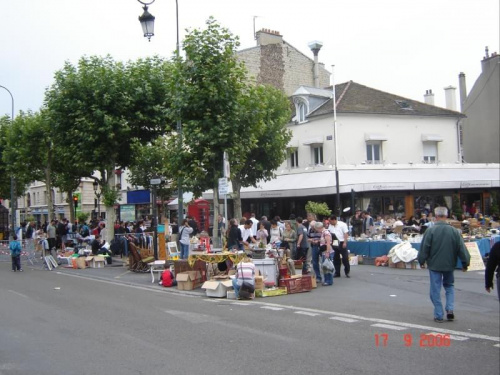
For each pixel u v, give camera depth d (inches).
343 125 1240.2
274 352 278.7
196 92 665.6
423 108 1357.0
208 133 666.2
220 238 786.2
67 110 908.0
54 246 929.5
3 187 1592.0
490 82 1573.6
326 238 550.0
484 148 1592.0
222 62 670.5
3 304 464.4
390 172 1186.6
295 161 1355.8
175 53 692.1
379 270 669.3
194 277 559.5
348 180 1127.0
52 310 427.8
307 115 1299.2
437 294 349.1
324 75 1769.2
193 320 374.6
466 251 346.9
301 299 464.1
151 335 325.7
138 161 1016.9
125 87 911.7
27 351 291.4
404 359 262.4
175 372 245.8
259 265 511.8
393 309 401.4
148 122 940.6
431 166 1246.3
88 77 901.8
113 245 938.1
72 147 910.4
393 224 884.0
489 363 254.5
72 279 679.7
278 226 737.6
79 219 1711.4
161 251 802.8
